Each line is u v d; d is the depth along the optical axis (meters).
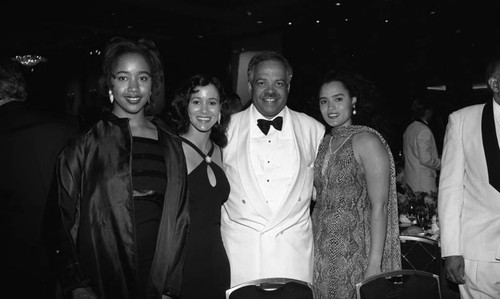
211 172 2.84
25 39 12.24
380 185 2.75
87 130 2.43
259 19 11.30
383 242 2.77
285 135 2.96
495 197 2.58
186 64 13.31
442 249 2.72
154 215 2.46
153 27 11.68
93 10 10.25
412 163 5.55
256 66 2.91
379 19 10.08
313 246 2.97
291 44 11.46
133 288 2.37
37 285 2.93
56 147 2.89
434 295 2.38
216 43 12.90
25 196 2.84
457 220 2.69
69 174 2.35
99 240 2.35
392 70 10.18
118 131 2.43
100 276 2.35
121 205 2.37
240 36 12.52
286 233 2.85
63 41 12.45
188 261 2.70
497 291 2.62
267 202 2.88
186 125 2.85
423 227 3.98
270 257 2.82
